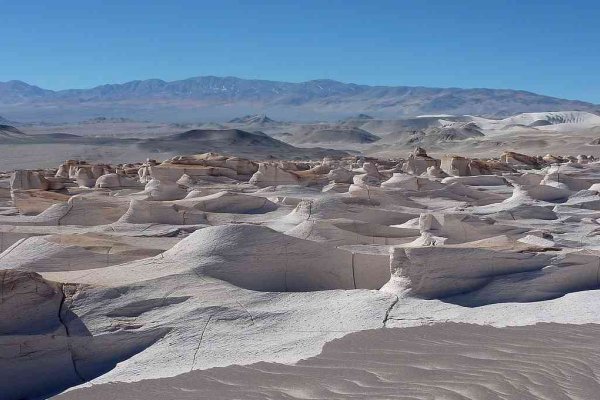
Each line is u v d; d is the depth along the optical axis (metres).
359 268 15.42
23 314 12.12
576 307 12.50
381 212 26.83
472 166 54.75
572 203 32.31
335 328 11.87
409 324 11.84
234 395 9.41
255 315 12.47
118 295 12.94
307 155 129.38
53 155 111.69
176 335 12.01
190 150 124.06
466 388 8.95
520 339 10.88
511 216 28.73
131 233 23.09
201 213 26.38
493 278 13.72
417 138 175.62
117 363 11.59
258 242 15.11
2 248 22.25
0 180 51.12
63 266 16.45
